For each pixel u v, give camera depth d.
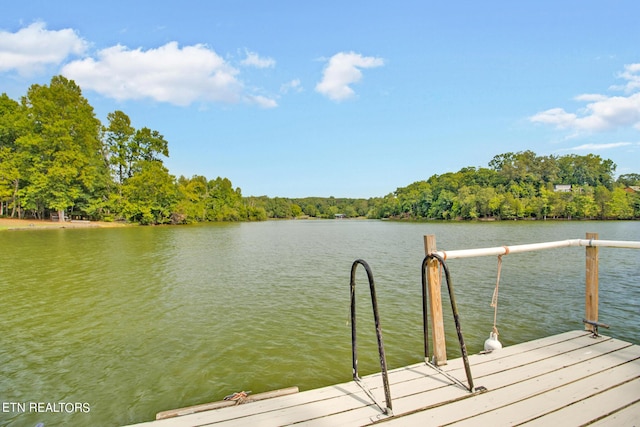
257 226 72.94
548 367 4.14
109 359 6.75
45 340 7.71
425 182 143.38
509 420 3.11
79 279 14.32
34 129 47.53
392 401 3.43
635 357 4.39
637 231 44.22
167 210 62.47
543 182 105.56
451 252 4.18
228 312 9.72
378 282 13.77
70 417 4.89
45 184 46.28
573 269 16.41
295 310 9.91
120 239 32.59
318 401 3.52
